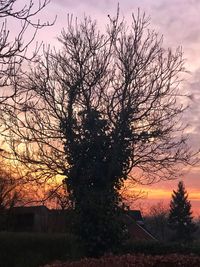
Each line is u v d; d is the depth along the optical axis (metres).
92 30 23.77
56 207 39.19
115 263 13.70
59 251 28.30
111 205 21.50
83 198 21.89
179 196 85.06
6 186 40.59
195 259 13.87
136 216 60.78
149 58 23.23
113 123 22.69
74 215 21.88
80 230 21.36
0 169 33.22
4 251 28.67
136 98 22.86
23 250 28.66
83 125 22.77
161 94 23.19
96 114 22.75
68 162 22.56
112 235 21.20
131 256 14.80
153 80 23.17
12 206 41.38
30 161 22.94
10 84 8.67
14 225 43.50
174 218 84.50
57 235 28.88
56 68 23.34
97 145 22.33
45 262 27.75
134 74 23.00
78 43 23.48
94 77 23.19
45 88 22.45
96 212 21.27
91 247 21.08
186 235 82.69
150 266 13.37
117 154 22.19
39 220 43.75
